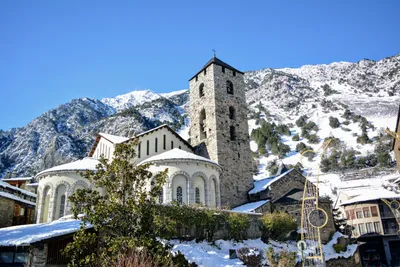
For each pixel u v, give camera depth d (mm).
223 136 60250
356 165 153875
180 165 46406
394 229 71750
